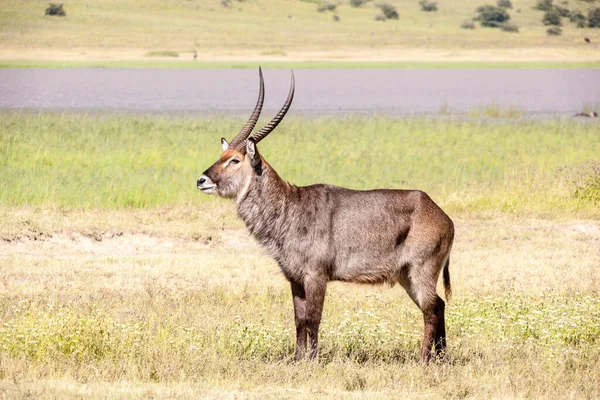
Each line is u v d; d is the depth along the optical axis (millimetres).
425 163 71500
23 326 27688
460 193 56531
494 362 27750
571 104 145250
